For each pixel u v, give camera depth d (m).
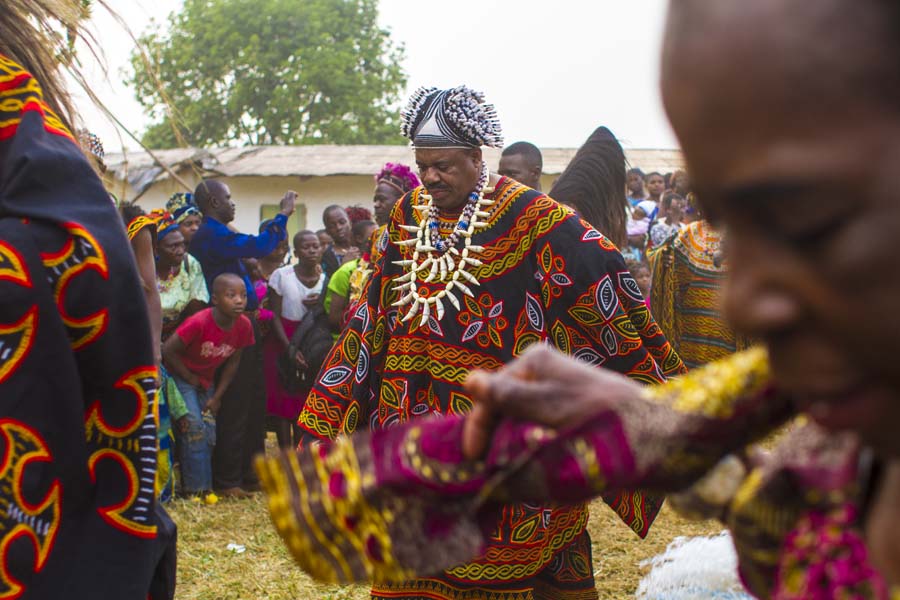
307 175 20.14
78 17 2.41
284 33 36.97
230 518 5.82
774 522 0.86
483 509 0.95
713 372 0.87
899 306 0.54
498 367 3.25
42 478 1.95
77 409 1.99
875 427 0.60
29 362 1.94
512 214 3.27
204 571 4.88
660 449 0.86
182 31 35.75
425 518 0.94
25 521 1.93
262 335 6.85
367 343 3.42
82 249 2.00
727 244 0.60
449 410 3.26
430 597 3.12
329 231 8.19
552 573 3.48
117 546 2.03
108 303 2.03
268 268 8.68
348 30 38.16
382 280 3.44
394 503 0.94
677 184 10.74
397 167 7.13
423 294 3.32
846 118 0.53
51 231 1.99
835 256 0.54
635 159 18.73
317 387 3.46
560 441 0.87
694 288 6.49
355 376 3.43
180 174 17.98
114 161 19.02
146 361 2.09
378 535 0.94
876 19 0.52
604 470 0.85
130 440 2.07
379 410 3.42
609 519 5.59
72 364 1.99
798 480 0.84
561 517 3.23
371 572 0.95
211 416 6.27
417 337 3.32
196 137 33.66
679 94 0.57
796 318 0.56
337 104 37.09
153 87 2.91
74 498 2.00
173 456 6.35
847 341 0.56
